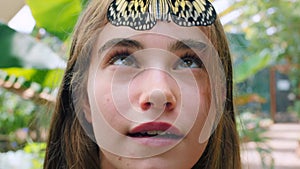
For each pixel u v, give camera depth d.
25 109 1.71
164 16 0.47
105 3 0.53
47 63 0.95
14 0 0.94
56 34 0.90
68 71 0.59
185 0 0.48
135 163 0.47
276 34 3.12
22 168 1.19
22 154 1.25
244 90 1.29
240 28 2.50
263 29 2.83
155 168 0.47
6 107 1.73
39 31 1.13
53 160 0.62
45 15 0.88
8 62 0.94
